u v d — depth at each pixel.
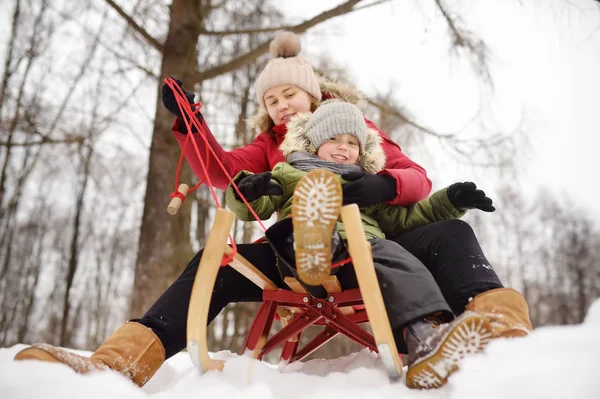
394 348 1.24
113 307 16.31
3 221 13.59
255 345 1.64
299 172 1.83
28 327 15.61
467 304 1.47
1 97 5.30
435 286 1.36
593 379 1.05
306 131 1.99
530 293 19.47
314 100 2.56
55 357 1.17
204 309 1.32
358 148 1.97
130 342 1.38
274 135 2.46
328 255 1.26
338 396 1.21
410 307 1.31
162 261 4.70
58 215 15.16
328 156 1.92
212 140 2.03
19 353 1.18
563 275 19.55
